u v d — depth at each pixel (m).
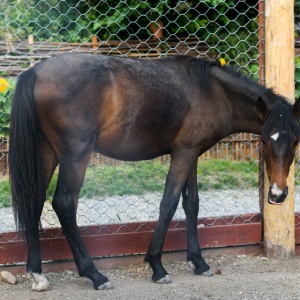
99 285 4.86
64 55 4.80
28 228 4.74
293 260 5.75
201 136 5.07
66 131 4.68
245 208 7.21
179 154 5.08
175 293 4.77
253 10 9.34
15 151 4.70
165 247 5.59
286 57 5.66
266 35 5.71
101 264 5.45
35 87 4.69
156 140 5.00
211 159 8.51
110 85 4.77
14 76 7.93
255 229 5.84
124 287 4.95
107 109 4.77
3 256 5.17
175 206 5.07
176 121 4.99
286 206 5.72
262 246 5.88
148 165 8.27
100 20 8.65
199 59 5.14
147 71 4.94
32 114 4.70
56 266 5.34
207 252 5.77
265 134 4.76
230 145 8.50
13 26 8.34
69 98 4.65
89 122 4.70
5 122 7.71
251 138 8.08
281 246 5.73
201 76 5.07
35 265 4.81
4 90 7.59
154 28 8.93
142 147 5.00
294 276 5.21
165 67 5.03
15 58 7.76
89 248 5.38
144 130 4.93
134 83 4.86
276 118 4.73
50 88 4.66
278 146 4.70
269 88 5.14
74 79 4.68
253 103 5.10
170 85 4.97
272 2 5.64
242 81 5.10
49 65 4.73
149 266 5.49
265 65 5.75
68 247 5.33
